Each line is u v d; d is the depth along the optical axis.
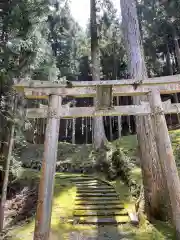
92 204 5.31
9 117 4.78
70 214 4.73
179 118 12.95
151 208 4.16
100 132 11.54
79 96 3.21
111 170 8.16
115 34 13.48
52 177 2.68
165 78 3.12
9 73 4.91
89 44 17.09
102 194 6.05
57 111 3.03
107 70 16.53
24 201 5.56
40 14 5.68
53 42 14.95
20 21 5.35
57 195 5.93
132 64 5.18
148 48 15.15
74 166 9.80
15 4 5.52
